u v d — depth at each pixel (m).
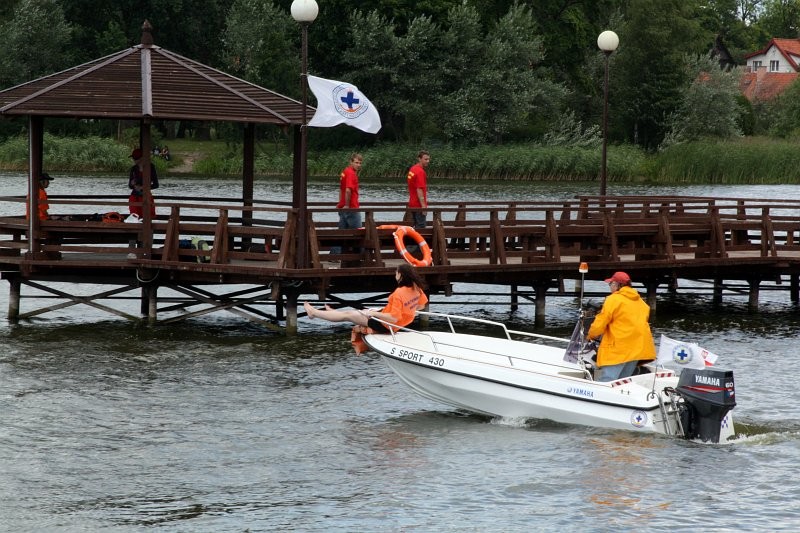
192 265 43.56
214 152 161.75
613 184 140.25
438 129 170.12
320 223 50.44
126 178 128.50
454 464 29.28
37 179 45.03
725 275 52.72
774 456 29.67
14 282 47.44
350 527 25.03
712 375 30.44
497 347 35.88
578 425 32.09
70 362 40.00
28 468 28.66
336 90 43.00
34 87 46.47
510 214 51.44
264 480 28.06
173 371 38.91
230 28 175.12
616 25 189.62
